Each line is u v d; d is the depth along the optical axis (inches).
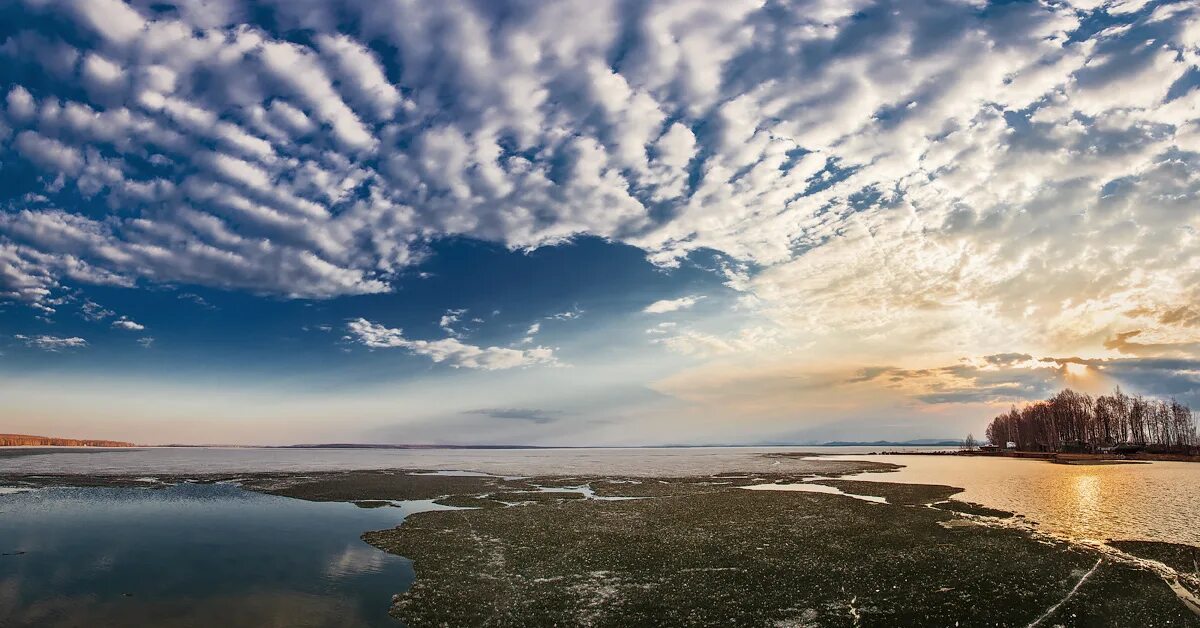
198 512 1509.6
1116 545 1048.2
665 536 1138.7
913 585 809.5
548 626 668.7
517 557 973.8
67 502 1692.9
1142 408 5536.4
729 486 2182.6
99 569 916.6
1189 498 1726.1
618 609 720.3
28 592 796.6
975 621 682.8
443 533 1180.5
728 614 703.7
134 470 2982.3
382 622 684.1
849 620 684.7
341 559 974.4
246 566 932.0
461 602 749.3
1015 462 3978.8
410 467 3506.4
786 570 885.8
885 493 1875.0
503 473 2920.8
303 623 680.4
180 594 789.2
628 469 3307.1
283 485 2183.8
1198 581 827.4
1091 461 3969.0
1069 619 688.4
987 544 1056.8
